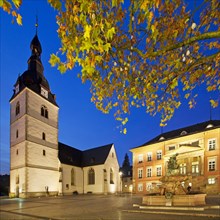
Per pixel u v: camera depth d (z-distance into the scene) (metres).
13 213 22.56
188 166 47.53
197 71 7.54
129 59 7.59
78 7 5.41
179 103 8.89
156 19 6.48
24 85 50.44
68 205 28.14
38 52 57.59
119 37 6.98
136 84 8.01
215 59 7.15
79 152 74.38
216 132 44.56
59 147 65.75
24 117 48.56
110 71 7.55
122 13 6.16
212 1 6.51
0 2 4.49
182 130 54.97
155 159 54.75
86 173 68.00
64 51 5.81
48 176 52.78
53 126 56.62
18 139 49.91
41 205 29.14
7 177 80.19
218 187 42.28
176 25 6.82
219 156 43.22
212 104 8.30
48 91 57.44
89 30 4.84
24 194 45.78
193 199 19.78
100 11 5.73
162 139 55.78
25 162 46.69
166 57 7.68
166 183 22.30
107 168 66.75
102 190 64.25
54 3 4.84
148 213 18.20
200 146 46.50
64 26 5.80
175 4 6.67
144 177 56.31
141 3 5.24
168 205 20.30
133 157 59.97
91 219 16.59
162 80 7.65
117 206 23.94
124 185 91.81
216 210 17.56
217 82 7.63
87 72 5.68
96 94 8.18
